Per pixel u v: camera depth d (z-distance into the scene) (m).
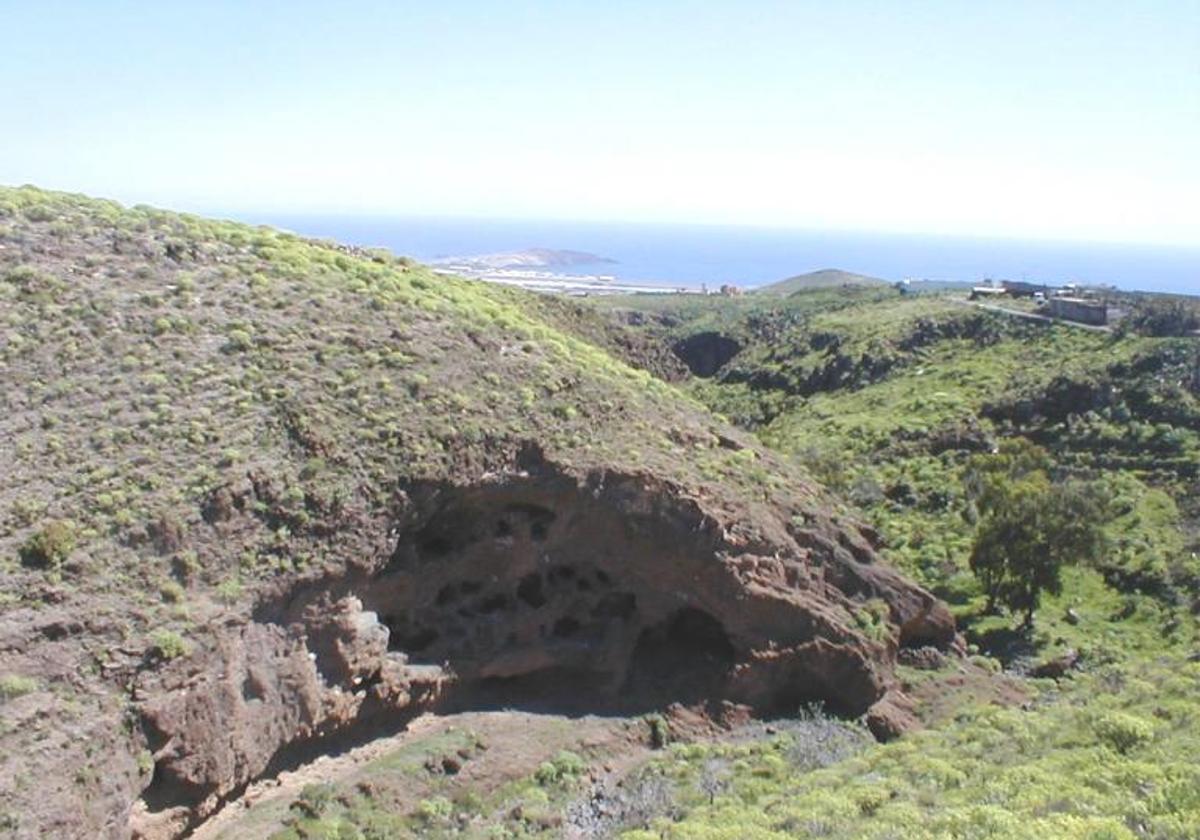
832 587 32.25
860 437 68.00
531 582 29.39
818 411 78.88
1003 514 43.22
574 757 26.31
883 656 31.36
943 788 22.30
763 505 32.75
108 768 19.62
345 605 25.02
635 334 79.62
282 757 23.67
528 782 25.36
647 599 29.94
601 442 31.12
